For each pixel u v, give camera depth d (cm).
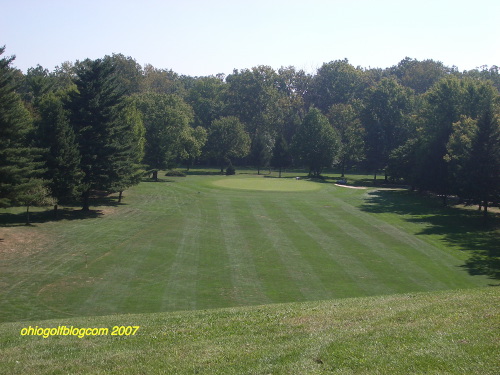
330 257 2825
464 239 3419
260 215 4194
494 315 1100
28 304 1927
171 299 2038
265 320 1210
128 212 4281
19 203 3384
